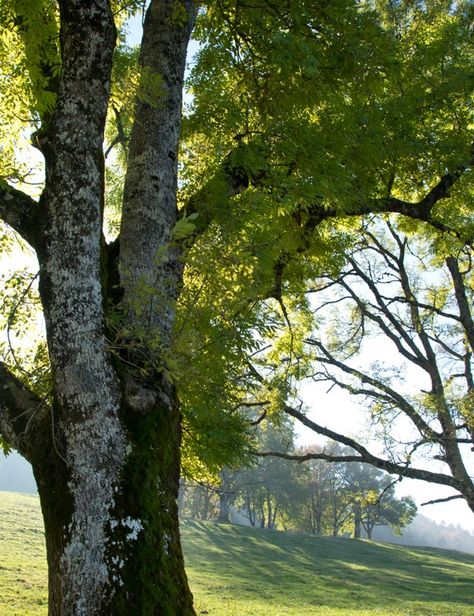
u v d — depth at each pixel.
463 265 21.61
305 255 10.66
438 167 10.74
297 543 54.00
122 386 5.11
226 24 8.41
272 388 14.34
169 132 6.48
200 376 5.32
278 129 8.32
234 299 6.04
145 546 4.65
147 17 6.99
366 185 9.77
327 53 7.81
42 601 19.08
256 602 26.41
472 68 11.66
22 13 6.95
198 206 6.94
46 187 5.20
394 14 15.05
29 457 5.12
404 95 10.87
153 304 5.72
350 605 28.14
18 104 7.52
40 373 6.46
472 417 16.92
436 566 50.31
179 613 4.56
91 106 5.25
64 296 4.96
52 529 4.73
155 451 5.06
